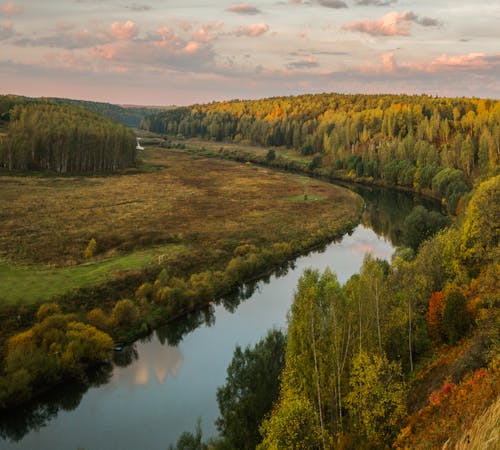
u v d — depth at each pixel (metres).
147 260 57.12
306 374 26.23
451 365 27.19
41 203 86.06
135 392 34.81
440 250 41.28
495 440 11.49
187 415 32.19
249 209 91.50
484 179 86.31
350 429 24.94
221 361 39.38
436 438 19.36
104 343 37.91
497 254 32.91
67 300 43.88
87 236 65.88
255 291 54.94
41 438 29.88
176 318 46.12
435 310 32.78
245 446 26.34
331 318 27.27
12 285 45.94
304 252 70.62
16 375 31.94
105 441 29.62
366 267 31.61
